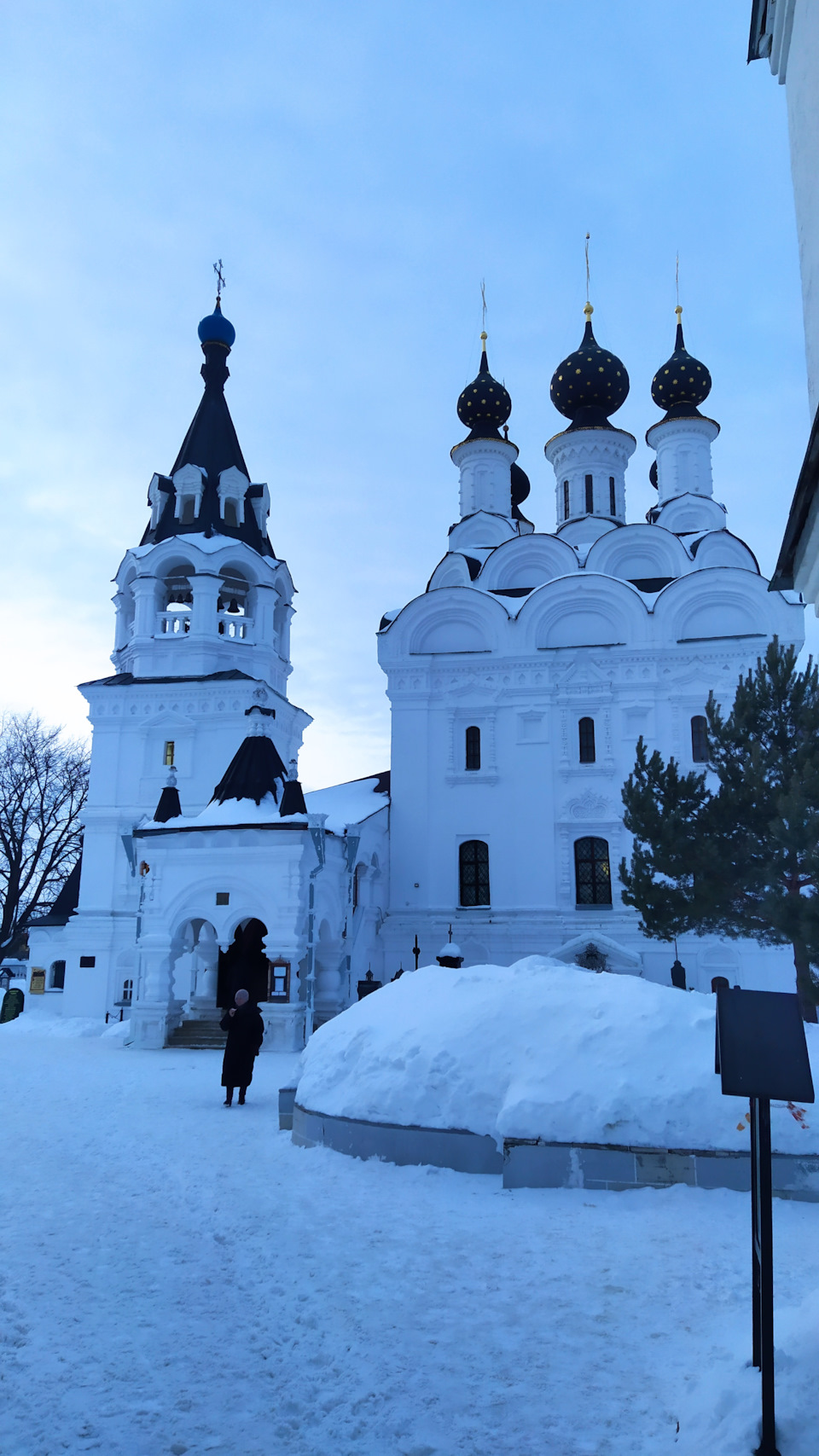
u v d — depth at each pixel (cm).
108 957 3453
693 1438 430
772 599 3170
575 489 3988
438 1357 530
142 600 3766
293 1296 617
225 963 2709
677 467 4031
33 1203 845
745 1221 777
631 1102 891
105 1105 1423
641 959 2936
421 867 3219
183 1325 572
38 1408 469
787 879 1678
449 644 3388
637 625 3247
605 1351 536
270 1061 2086
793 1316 533
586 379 4003
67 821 4500
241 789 2575
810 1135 850
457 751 3294
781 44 588
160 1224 778
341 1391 489
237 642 3753
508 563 3662
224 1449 436
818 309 528
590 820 3150
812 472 474
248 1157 1043
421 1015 1089
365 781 3691
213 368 4284
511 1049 990
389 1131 989
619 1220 786
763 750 1741
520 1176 891
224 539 3828
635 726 3191
